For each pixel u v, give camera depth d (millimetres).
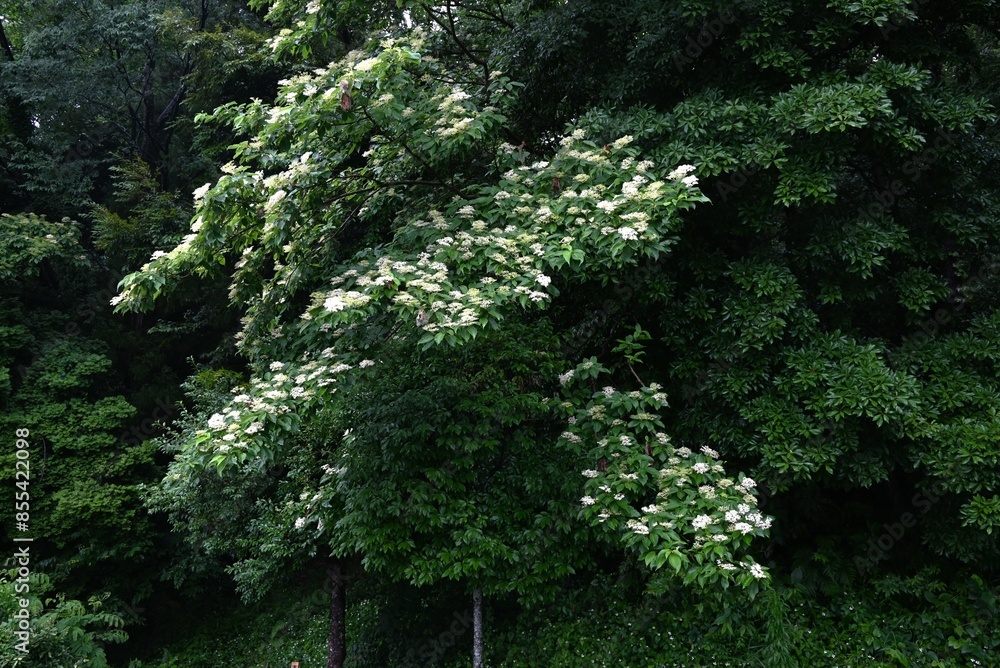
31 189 13289
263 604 12742
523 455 6816
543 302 5258
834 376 6703
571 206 5879
